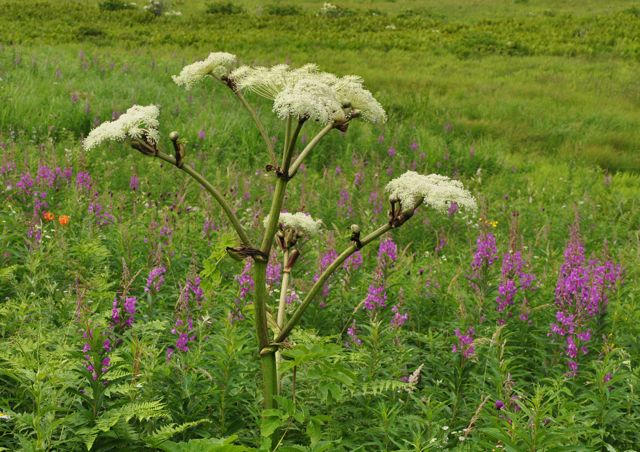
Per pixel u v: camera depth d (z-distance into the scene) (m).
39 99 14.21
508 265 5.94
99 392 3.60
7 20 31.66
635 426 4.54
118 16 36.31
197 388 4.09
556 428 3.71
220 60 3.41
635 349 5.49
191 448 3.14
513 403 4.18
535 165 15.08
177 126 13.37
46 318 4.80
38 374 3.42
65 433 3.47
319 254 6.11
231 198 8.92
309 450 3.21
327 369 3.33
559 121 19.02
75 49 24.77
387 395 4.45
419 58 29.92
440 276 6.85
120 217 7.38
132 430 3.56
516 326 5.71
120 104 14.52
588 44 32.66
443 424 4.21
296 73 3.28
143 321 5.27
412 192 3.11
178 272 6.56
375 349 4.51
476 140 16.75
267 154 12.90
